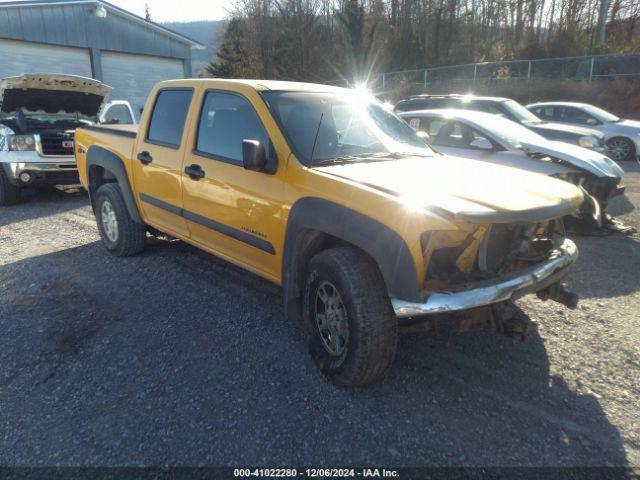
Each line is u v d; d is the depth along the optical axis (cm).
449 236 286
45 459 262
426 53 3447
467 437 277
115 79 2148
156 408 301
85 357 357
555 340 380
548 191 328
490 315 315
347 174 333
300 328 398
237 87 403
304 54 3712
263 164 352
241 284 484
